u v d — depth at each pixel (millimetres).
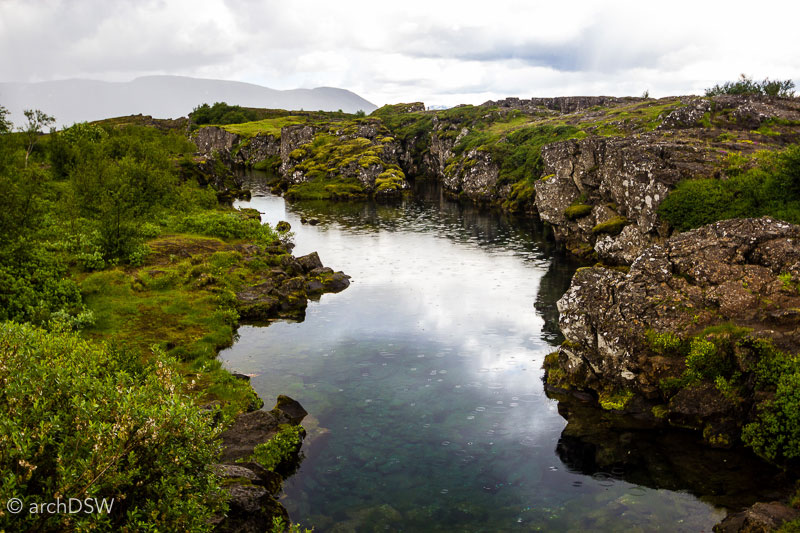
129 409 11414
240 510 15562
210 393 26141
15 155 69500
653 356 24719
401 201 108562
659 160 46781
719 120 59156
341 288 47969
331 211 94812
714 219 39406
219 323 36406
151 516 10773
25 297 31453
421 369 30609
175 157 96062
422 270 54250
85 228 50219
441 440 22969
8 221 35219
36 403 10680
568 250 61562
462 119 148125
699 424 22672
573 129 94562
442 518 17812
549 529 17109
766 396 20359
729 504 17594
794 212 34375
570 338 28141
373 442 22766
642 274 27281
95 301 36719
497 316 40156
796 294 23875
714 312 24609
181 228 59781
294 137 157375
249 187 129875
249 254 53312
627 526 16984
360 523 17500
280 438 21547
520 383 28812
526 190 88812
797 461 19000
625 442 22500
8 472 9430
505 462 21281
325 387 28109
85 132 95000
